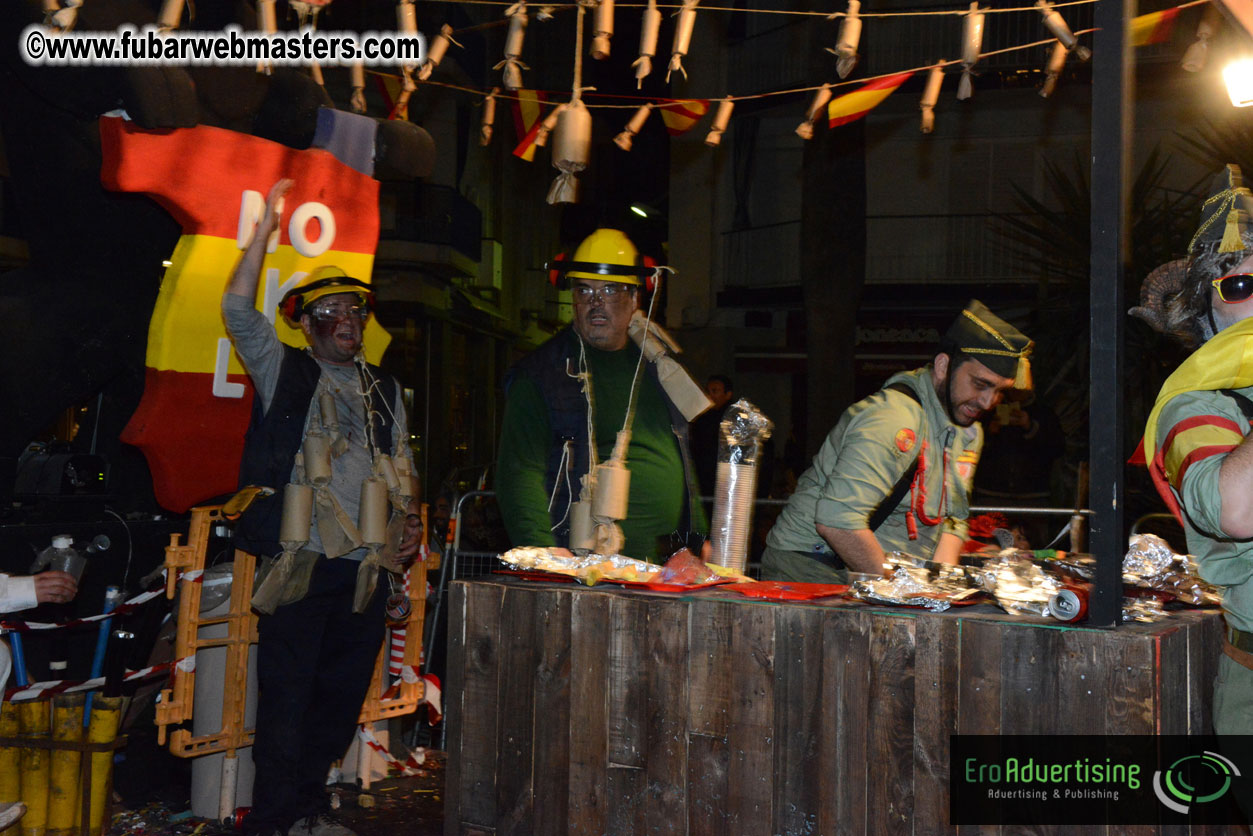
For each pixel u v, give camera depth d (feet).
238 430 14.05
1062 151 53.83
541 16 10.56
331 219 14.83
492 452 95.71
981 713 7.23
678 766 8.27
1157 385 23.58
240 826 11.85
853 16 9.98
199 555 12.09
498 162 92.07
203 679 12.66
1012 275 53.83
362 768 13.92
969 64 12.16
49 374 13.61
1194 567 8.85
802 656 7.86
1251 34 9.81
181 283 13.25
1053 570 8.83
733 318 61.57
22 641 12.61
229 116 13.57
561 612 8.78
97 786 11.71
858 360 59.00
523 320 101.71
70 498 13.83
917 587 7.97
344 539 11.51
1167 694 6.93
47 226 13.83
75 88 12.17
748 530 10.39
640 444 11.97
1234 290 6.73
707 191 60.64
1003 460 23.67
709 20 58.65
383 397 12.59
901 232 56.13
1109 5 7.03
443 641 19.72
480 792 9.06
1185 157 46.73
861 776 7.63
